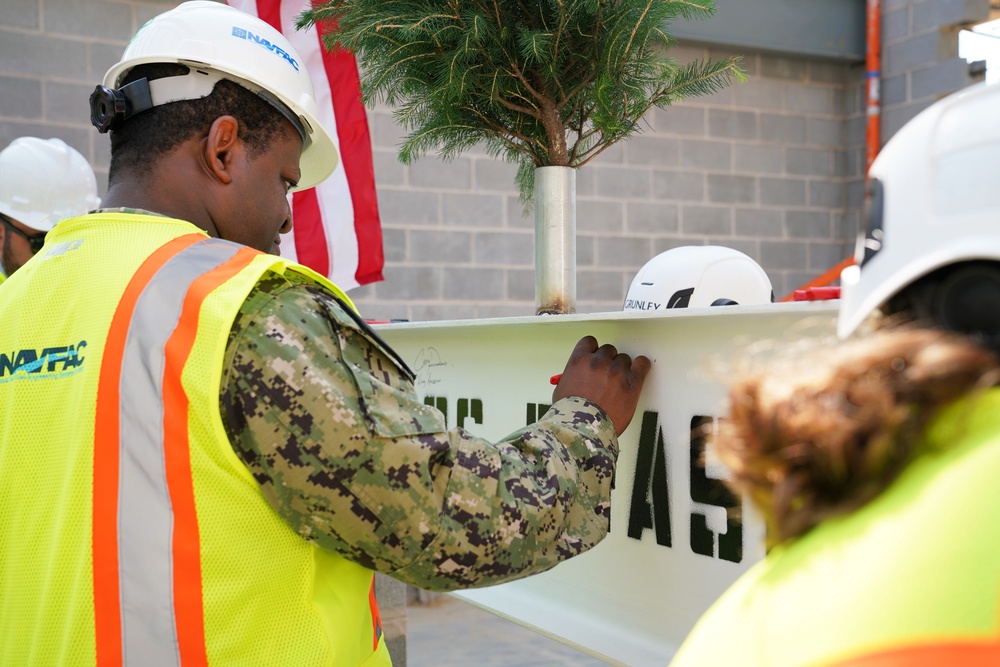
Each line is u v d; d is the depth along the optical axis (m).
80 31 4.20
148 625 0.93
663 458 1.23
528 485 1.02
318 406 0.92
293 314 0.96
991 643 0.35
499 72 1.60
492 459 1.00
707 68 1.74
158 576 0.93
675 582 1.22
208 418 0.93
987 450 0.42
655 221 5.27
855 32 5.57
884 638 0.38
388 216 4.74
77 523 0.95
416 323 1.59
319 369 0.94
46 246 1.12
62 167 2.74
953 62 5.18
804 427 0.45
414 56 1.65
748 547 1.10
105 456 0.95
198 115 1.09
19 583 1.01
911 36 5.41
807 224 5.66
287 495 0.93
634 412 1.25
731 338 1.09
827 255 5.72
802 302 0.90
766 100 5.53
